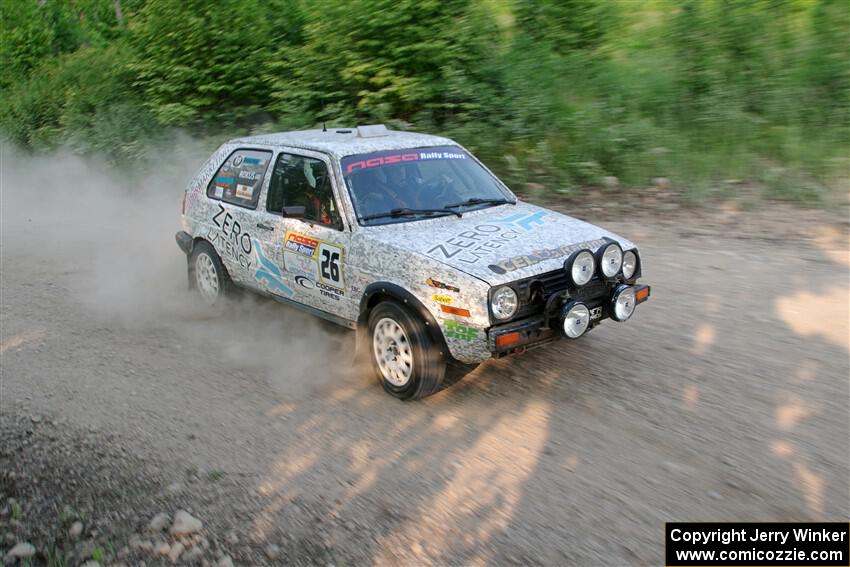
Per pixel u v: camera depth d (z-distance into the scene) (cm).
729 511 372
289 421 496
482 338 454
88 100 1619
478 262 470
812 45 1077
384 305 502
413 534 369
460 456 438
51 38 2166
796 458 411
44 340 677
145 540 377
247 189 645
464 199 573
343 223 539
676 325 606
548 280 470
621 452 429
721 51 1123
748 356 542
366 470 430
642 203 937
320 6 1230
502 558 347
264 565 353
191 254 725
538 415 479
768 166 971
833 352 538
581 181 1024
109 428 500
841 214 830
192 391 551
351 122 1133
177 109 1319
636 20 1251
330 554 358
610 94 1120
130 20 1495
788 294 646
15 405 545
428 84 1127
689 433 444
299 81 1227
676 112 1098
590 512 377
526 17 1238
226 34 1308
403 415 492
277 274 605
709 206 899
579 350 570
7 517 412
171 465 448
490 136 1079
